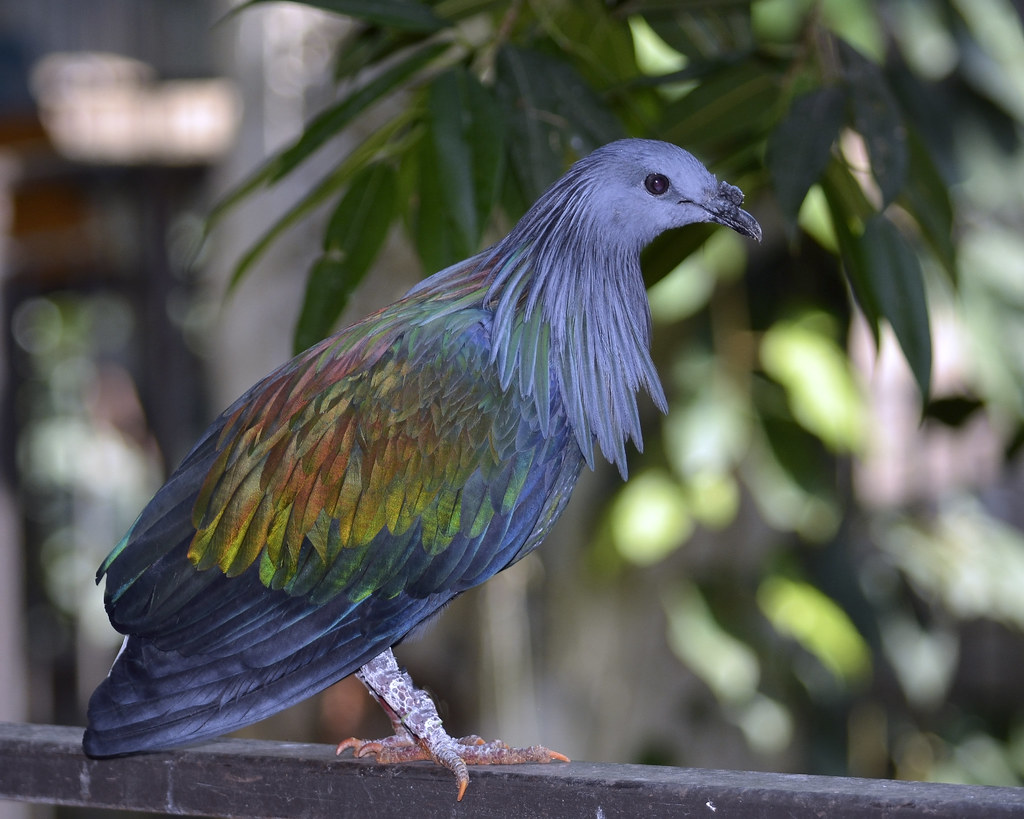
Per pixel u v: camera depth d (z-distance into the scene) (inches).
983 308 412.8
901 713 538.6
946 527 499.2
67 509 785.6
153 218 600.7
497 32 274.2
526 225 208.1
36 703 763.4
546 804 180.9
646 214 207.6
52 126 513.0
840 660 413.7
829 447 409.4
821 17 278.8
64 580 778.8
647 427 408.8
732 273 400.5
